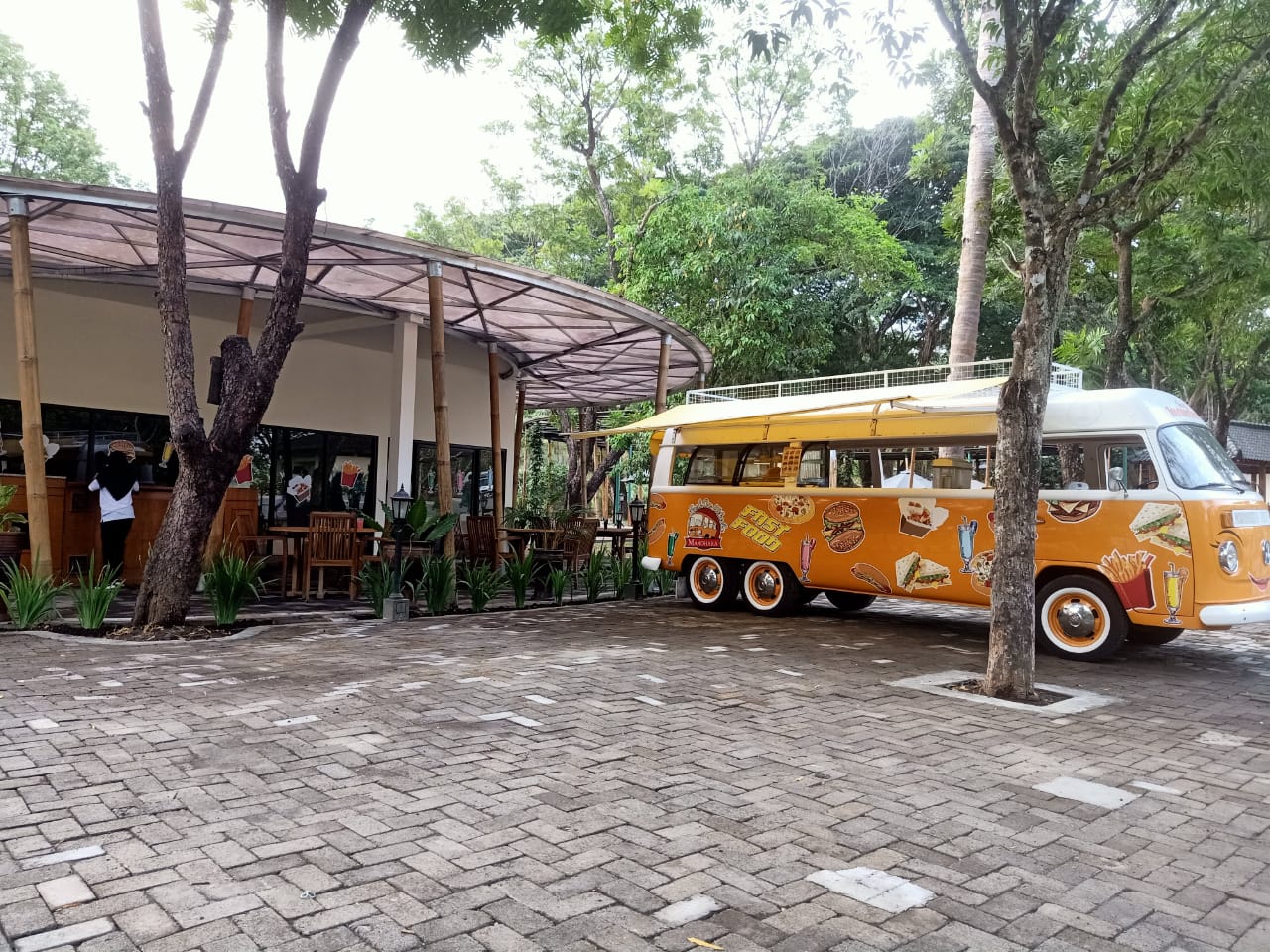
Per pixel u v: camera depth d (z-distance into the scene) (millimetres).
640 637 9102
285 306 8281
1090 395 8641
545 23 8695
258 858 3412
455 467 17422
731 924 3027
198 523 8414
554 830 3803
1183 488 7938
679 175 21875
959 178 24922
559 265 23844
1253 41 8180
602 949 2836
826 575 10406
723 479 11562
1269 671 8328
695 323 19141
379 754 4766
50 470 12188
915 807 4250
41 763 4418
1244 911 3262
